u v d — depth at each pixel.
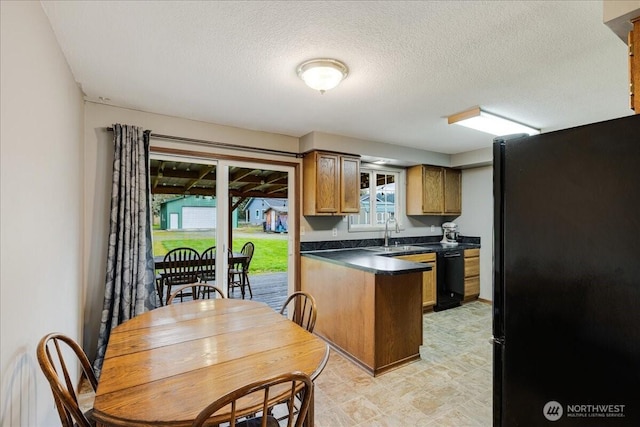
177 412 0.96
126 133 2.64
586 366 0.90
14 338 1.08
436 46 1.75
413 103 2.63
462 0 1.38
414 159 4.36
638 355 0.81
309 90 2.37
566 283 0.94
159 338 1.52
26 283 1.20
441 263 4.33
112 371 1.19
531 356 1.02
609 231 0.85
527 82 2.22
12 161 1.07
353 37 1.67
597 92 2.38
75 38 1.67
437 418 1.99
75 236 2.19
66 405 1.01
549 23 1.54
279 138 3.64
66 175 1.90
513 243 1.07
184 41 1.71
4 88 1.01
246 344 1.46
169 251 3.50
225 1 1.39
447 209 4.93
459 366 2.70
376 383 2.42
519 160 1.05
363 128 3.39
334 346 3.10
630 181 0.82
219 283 3.32
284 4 1.41
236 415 0.96
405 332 2.74
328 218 4.08
